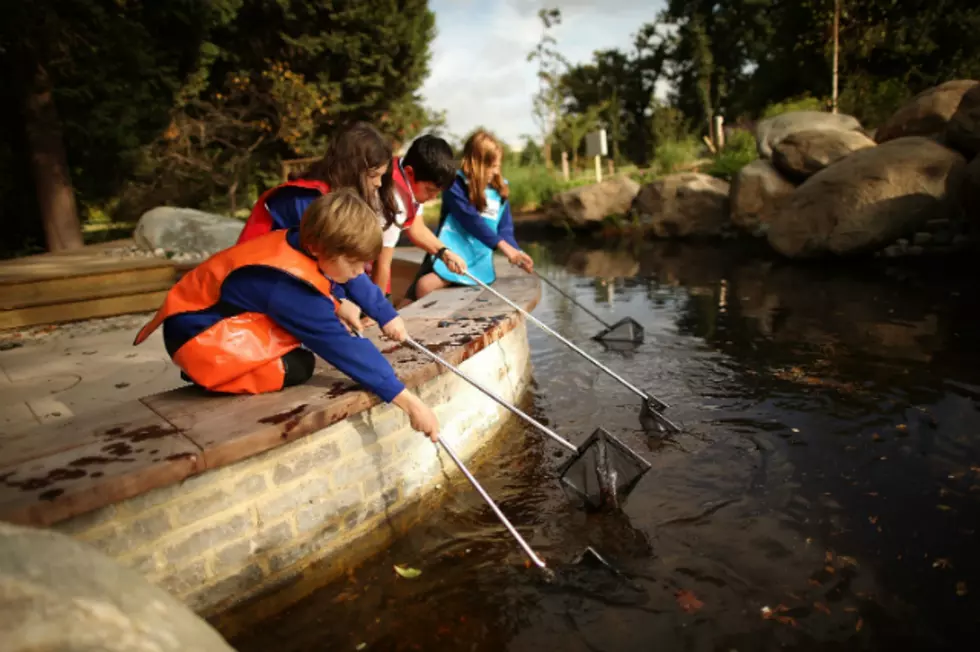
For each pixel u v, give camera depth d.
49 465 2.22
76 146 10.38
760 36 31.06
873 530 2.75
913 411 3.77
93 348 4.71
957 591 2.37
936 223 7.93
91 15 9.24
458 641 2.32
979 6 19.41
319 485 2.77
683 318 6.32
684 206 12.41
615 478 3.10
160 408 2.73
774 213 10.91
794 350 5.04
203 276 2.75
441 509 3.22
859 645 2.16
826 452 3.41
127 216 15.76
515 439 3.93
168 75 10.78
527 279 5.39
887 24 19.41
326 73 18.50
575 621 2.37
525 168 19.30
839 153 10.06
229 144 16.20
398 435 3.15
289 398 2.78
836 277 7.60
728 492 3.12
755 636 2.23
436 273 5.06
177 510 2.33
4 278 5.86
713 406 4.10
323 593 2.63
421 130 21.11
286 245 2.65
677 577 2.56
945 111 9.30
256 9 17.48
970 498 2.91
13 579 1.22
